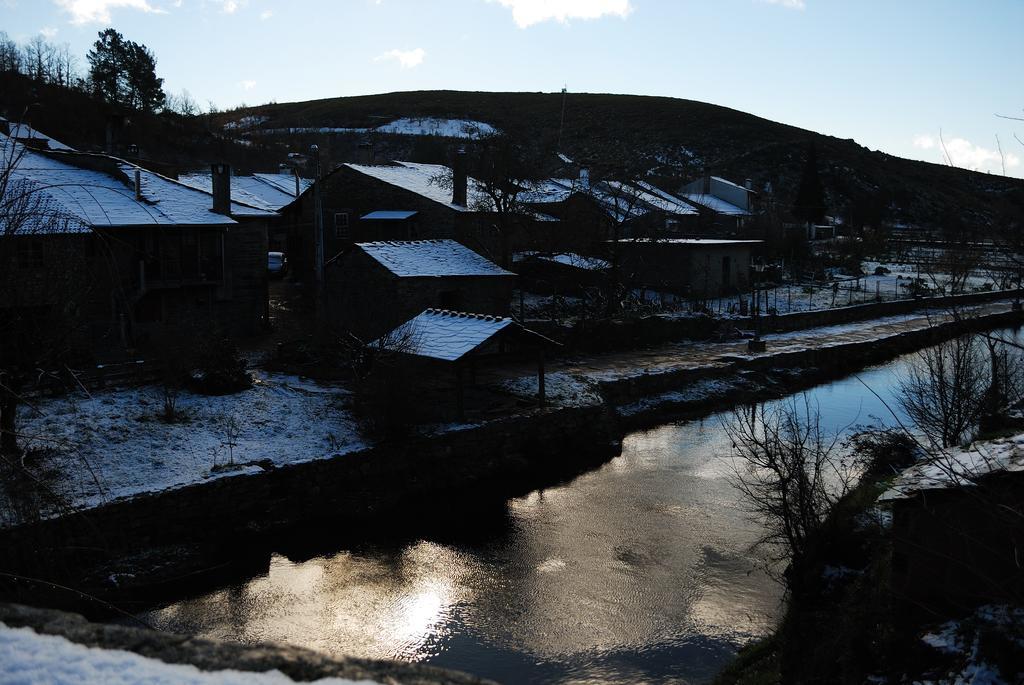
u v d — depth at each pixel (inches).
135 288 1190.9
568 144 5172.2
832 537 609.9
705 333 1758.1
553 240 1845.5
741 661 563.5
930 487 414.3
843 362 1664.6
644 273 2052.2
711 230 2768.2
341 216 1785.2
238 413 963.3
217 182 1307.8
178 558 720.3
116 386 964.6
